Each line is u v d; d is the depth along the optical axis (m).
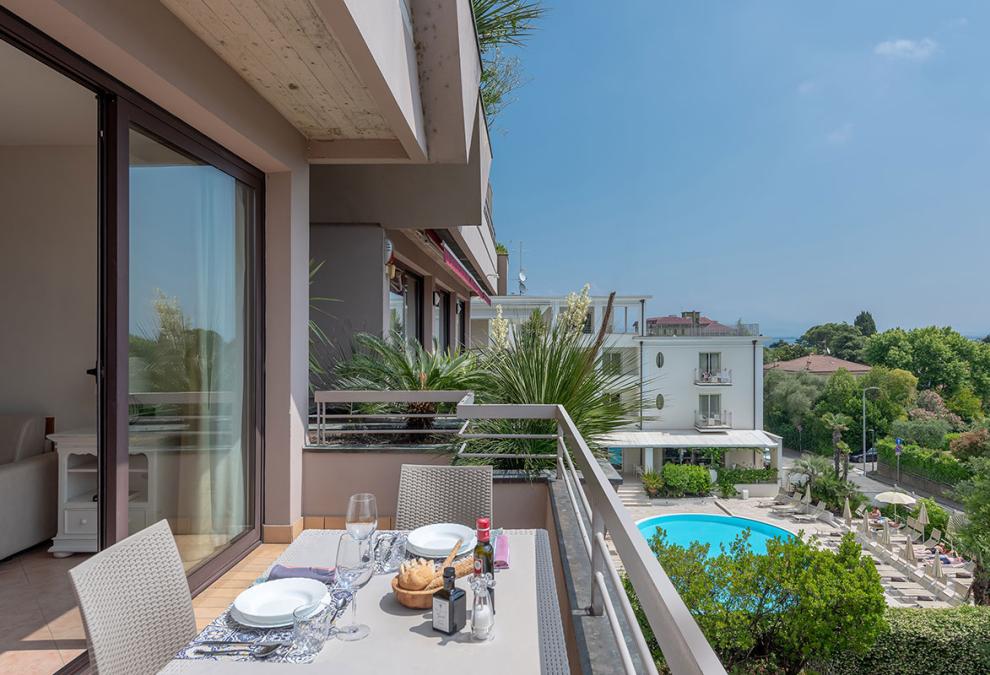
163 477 2.79
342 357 5.76
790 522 21.67
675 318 33.78
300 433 4.01
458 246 8.11
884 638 9.62
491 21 5.99
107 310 2.43
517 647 1.29
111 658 1.45
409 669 1.20
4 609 2.68
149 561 1.65
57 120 3.59
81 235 3.97
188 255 3.00
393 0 2.94
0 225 3.98
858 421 43.75
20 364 3.96
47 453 3.66
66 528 3.31
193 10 2.41
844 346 70.62
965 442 31.89
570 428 2.47
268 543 3.80
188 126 2.93
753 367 28.31
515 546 1.96
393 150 4.12
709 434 27.75
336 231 5.88
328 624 1.31
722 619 8.91
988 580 15.26
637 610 5.55
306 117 3.68
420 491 2.56
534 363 4.25
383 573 1.72
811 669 8.73
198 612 2.84
